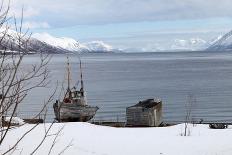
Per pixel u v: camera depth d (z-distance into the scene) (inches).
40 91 3661.4
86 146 816.9
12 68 186.4
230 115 2637.8
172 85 4601.4
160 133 1060.5
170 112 2768.2
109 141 894.4
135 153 784.3
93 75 6309.1
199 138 944.9
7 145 740.0
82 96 1764.3
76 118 1733.5
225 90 4018.2
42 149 764.0
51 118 2237.9
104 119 2497.5
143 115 1422.2
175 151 799.7
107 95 3715.6
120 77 5880.9
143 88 4311.0
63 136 893.2
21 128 887.7
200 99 3388.3
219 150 799.7
